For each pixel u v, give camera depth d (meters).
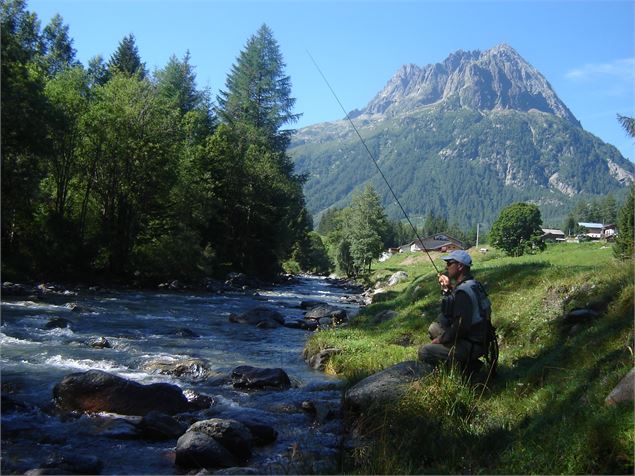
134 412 7.76
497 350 7.71
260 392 9.50
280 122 64.25
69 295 25.80
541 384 6.89
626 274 9.64
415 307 15.20
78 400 7.86
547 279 12.34
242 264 52.06
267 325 19.12
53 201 34.62
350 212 82.25
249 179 51.41
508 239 73.56
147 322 18.69
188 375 10.60
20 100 26.69
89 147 34.81
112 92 37.16
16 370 10.23
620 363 5.99
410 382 7.05
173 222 40.81
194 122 53.38
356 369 10.41
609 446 4.43
